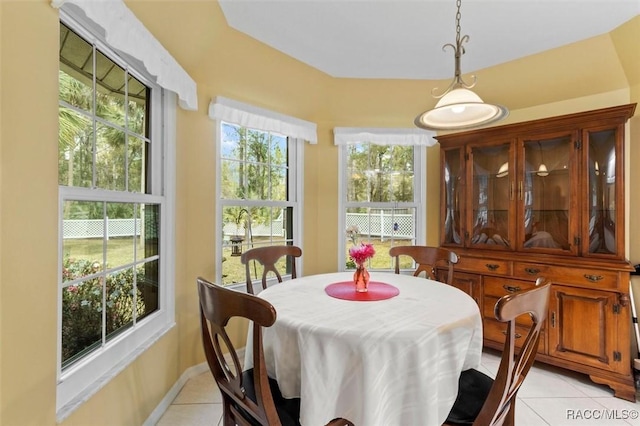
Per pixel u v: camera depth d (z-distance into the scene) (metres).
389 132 2.94
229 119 2.30
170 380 1.88
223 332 1.08
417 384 1.09
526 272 2.29
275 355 1.23
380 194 3.13
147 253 1.79
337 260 3.04
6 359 0.87
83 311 1.29
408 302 1.47
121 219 1.56
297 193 2.89
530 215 2.39
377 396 1.06
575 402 1.89
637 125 2.23
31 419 0.96
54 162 1.05
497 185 2.59
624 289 1.95
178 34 1.81
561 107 2.55
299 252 2.35
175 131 1.97
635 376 1.96
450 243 2.77
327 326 1.17
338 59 2.59
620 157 2.04
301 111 2.87
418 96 2.97
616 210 2.05
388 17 2.05
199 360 2.20
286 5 1.95
